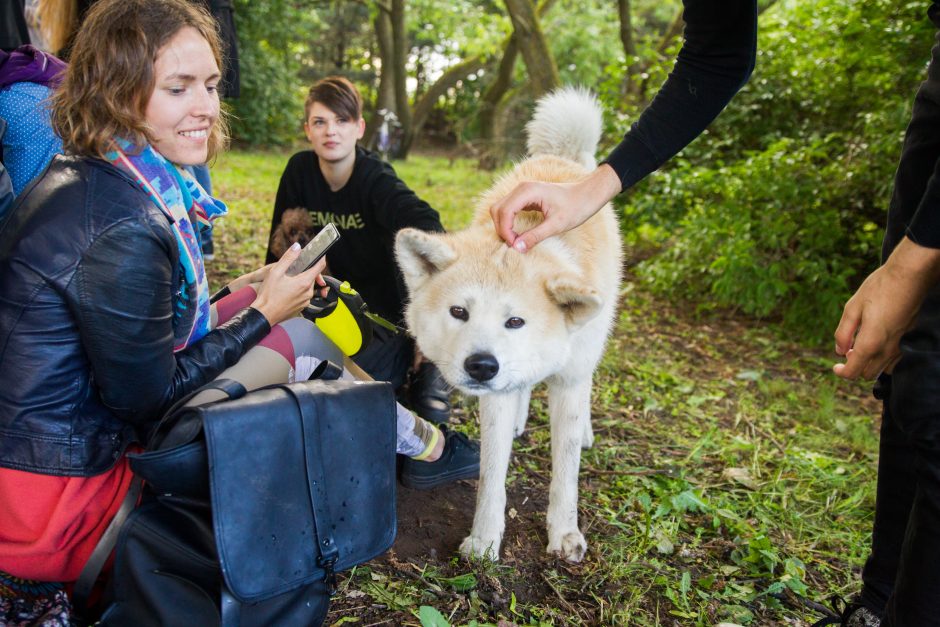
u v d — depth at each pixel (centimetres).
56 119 165
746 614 218
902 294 139
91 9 164
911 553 129
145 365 158
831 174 551
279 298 193
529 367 217
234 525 143
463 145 1669
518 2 797
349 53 2344
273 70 1473
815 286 535
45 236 151
